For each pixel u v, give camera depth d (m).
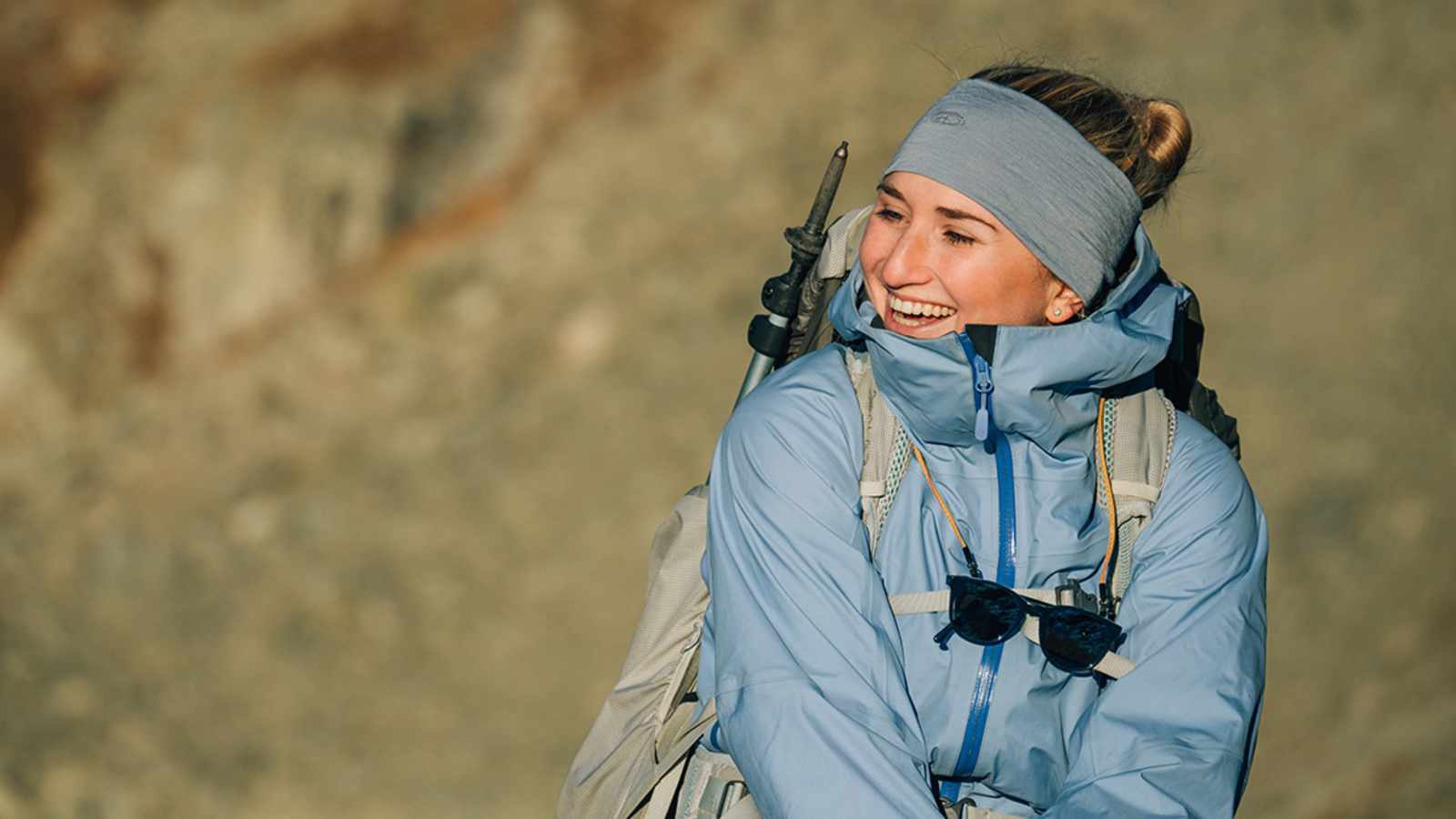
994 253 5.43
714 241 33.78
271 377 32.78
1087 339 5.38
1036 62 6.44
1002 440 5.62
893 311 5.62
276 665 27.83
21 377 32.28
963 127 5.43
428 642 28.11
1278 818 25.77
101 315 33.19
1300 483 30.95
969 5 36.88
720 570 5.62
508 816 24.98
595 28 36.38
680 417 31.03
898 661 5.37
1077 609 5.34
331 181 34.41
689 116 35.44
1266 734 27.20
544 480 30.39
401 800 25.36
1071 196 5.42
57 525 30.25
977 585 5.34
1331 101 36.91
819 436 5.59
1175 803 5.25
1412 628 28.89
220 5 36.34
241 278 33.72
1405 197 35.88
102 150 34.41
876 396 5.71
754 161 34.78
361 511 30.19
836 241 6.38
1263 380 32.44
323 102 35.16
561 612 28.44
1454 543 30.22
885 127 34.97
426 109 35.38
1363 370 32.88
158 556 29.77
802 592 5.41
